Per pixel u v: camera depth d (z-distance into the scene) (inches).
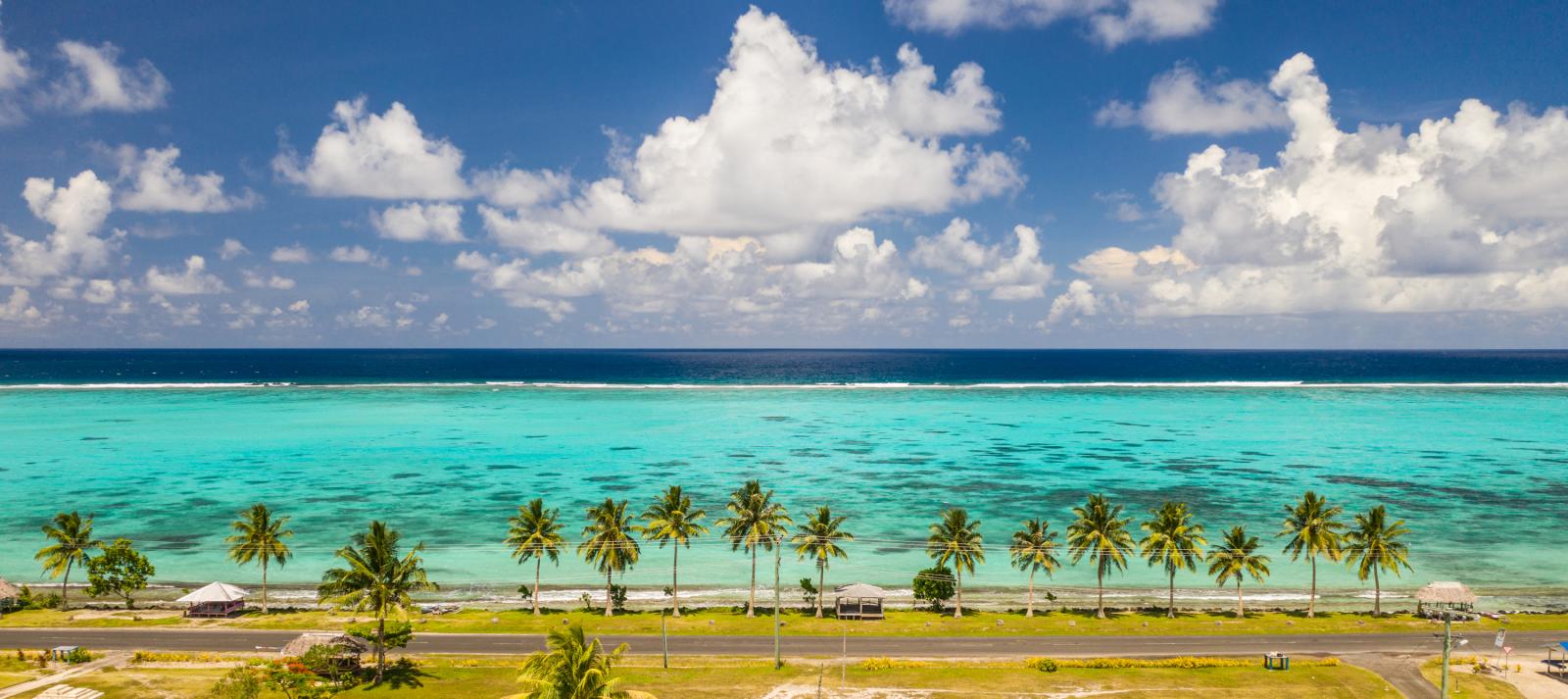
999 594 4343.0
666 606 4057.6
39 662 3019.2
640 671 3009.4
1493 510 6131.9
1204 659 3105.3
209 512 5935.0
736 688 2827.3
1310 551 3794.3
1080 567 4840.1
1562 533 5511.8
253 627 3521.2
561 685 1924.2
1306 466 7824.8
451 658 3137.3
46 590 4313.5
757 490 3961.6
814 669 3038.9
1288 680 2928.2
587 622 3681.1
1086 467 7736.2
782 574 4699.8
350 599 2928.2
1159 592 4370.1
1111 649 3307.1
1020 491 6678.2
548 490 6673.2
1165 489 6761.8
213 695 2605.8
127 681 2807.6
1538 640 3427.7
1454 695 2802.7
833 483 6943.9
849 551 5098.4
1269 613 3905.0
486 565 4813.0
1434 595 3641.7
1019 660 3149.6
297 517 5826.8
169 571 4653.1
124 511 5974.4
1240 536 3865.7
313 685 2763.3
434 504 6205.7
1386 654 3228.3
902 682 2898.6
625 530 3946.9
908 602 4180.6
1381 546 3809.1
